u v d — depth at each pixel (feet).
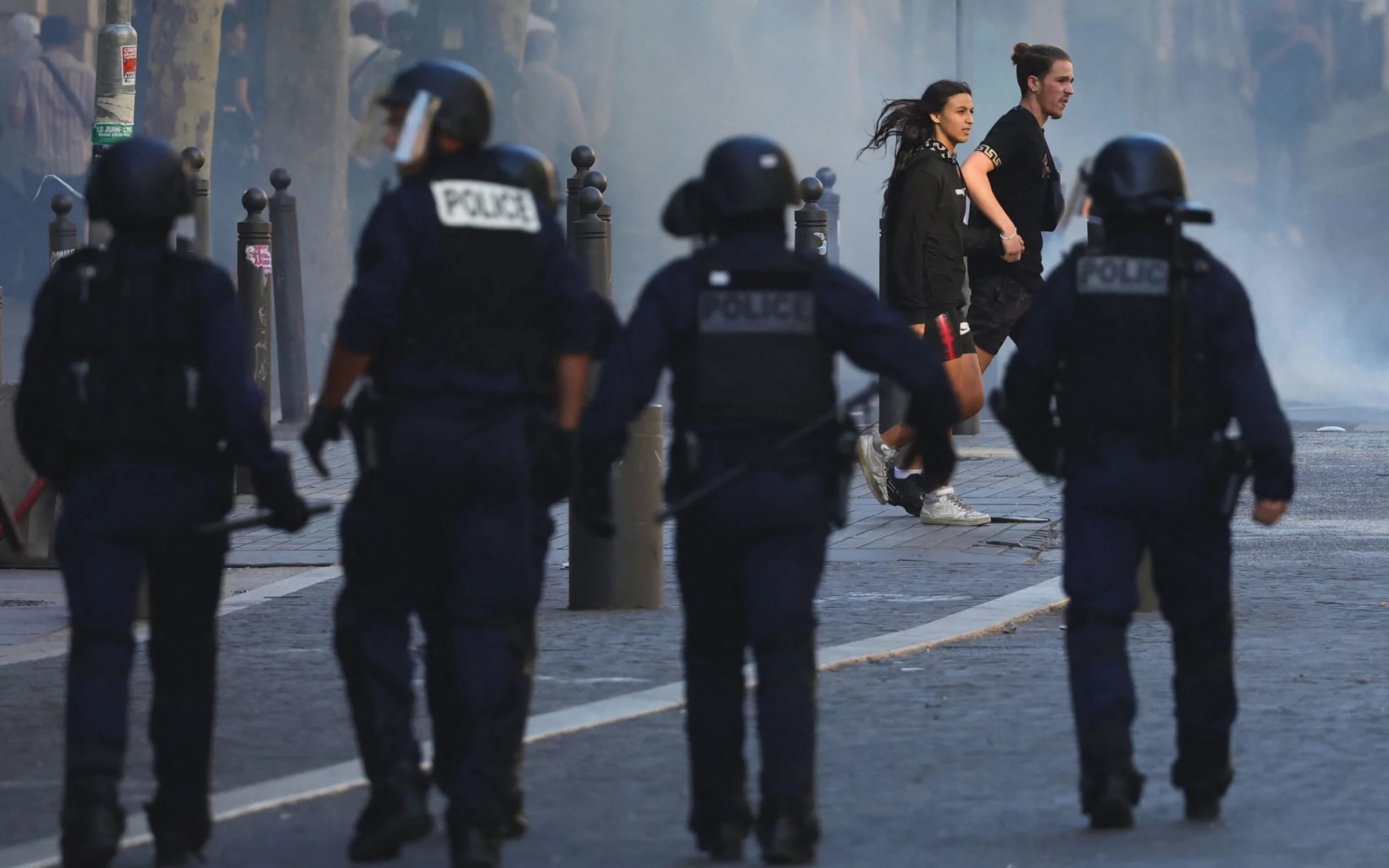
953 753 81.46
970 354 145.69
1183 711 70.69
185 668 66.08
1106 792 68.90
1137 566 69.72
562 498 67.05
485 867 62.85
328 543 144.46
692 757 66.85
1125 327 68.64
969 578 126.41
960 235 144.97
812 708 64.90
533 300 65.57
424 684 84.69
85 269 64.28
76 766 62.90
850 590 122.01
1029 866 65.36
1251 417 68.39
